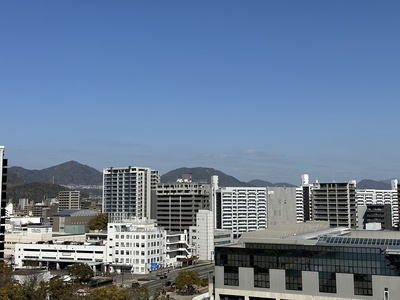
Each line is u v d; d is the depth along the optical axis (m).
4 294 149.88
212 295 168.38
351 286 132.38
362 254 131.75
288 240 150.50
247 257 144.25
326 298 134.75
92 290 181.25
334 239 148.62
